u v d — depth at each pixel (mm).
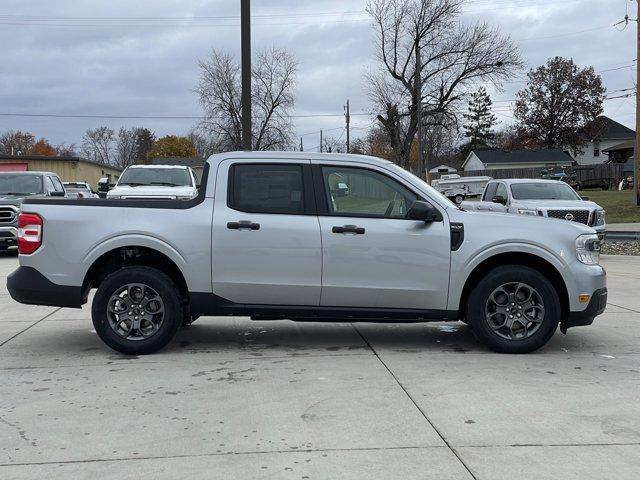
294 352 6289
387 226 6012
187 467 3662
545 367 5699
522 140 84812
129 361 5934
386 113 52031
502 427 4234
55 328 7414
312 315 6133
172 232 5984
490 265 6273
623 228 22094
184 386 5160
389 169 6156
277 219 6016
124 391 5035
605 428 4227
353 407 4629
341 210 6090
